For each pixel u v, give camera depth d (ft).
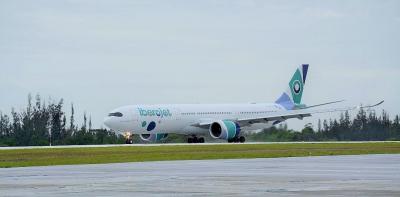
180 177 218.79
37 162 327.26
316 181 200.54
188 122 654.53
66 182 201.46
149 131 630.74
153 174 233.55
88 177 221.46
